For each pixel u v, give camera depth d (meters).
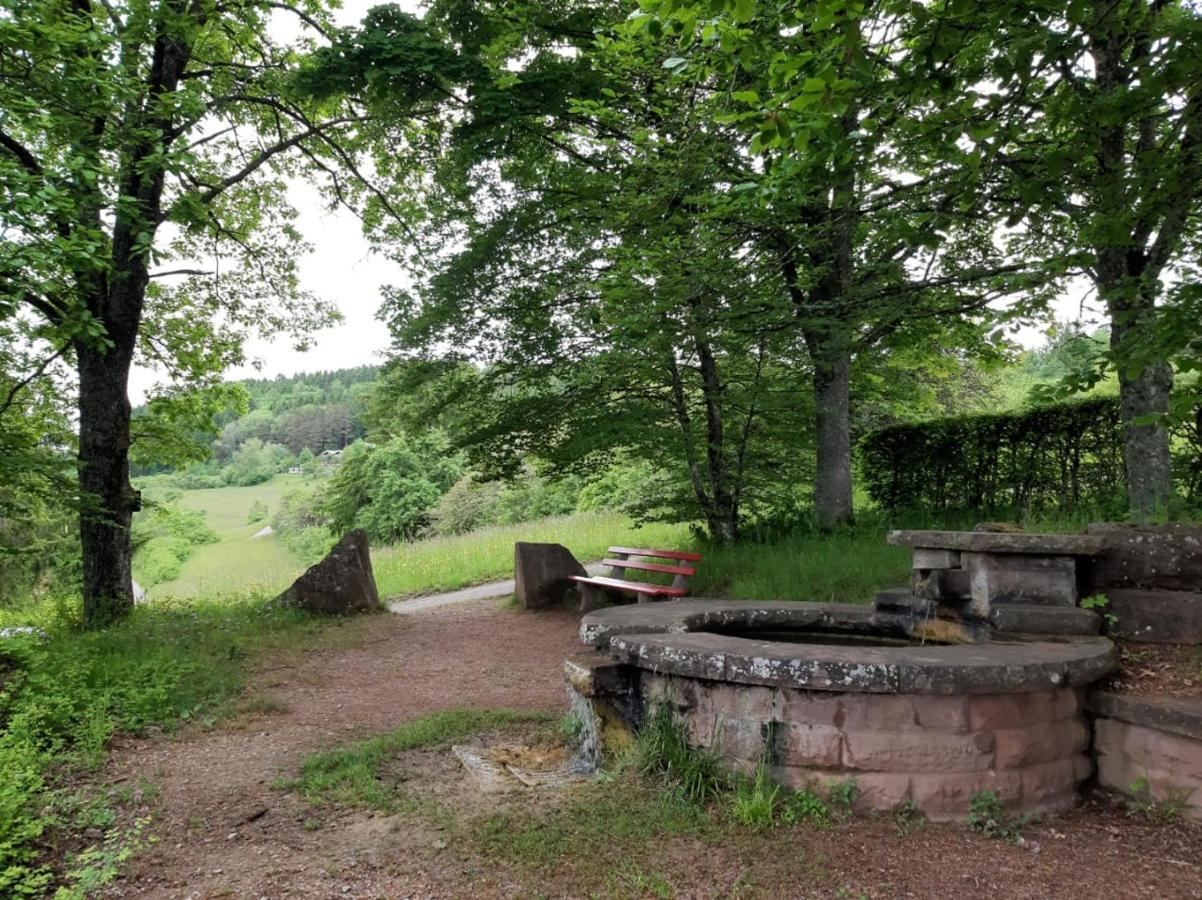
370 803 3.88
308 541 38.34
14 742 4.17
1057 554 4.55
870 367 12.69
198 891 3.06
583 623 4.95
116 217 8.26
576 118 9.98
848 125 5.44
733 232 8.45
